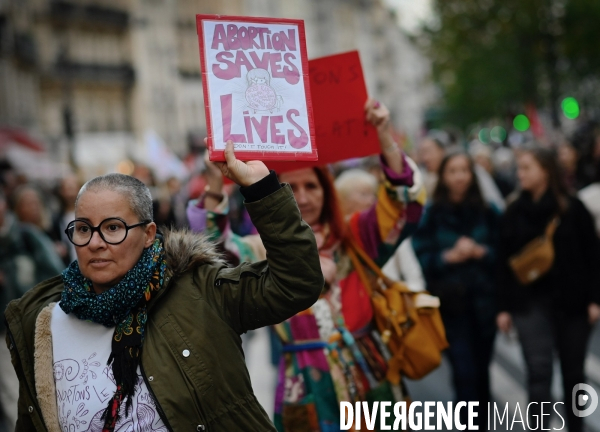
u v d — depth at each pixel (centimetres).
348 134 432
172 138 5884
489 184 921
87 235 285
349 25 9500
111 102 5503
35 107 4956
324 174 431
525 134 2166
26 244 725
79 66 5244
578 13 3284
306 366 417
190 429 279
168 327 285
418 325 431
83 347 289
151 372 280
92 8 5338
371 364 422
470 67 3656
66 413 286
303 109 309
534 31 3375
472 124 4847
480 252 639
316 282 288
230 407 285
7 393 702
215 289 294
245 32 308
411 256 606
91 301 284
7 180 1488
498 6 3444
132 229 286
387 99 11044
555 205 592
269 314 289
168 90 5894
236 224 789
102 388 283
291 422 418
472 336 636
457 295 627
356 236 432
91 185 288
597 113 3753
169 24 5956
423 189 424
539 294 595
